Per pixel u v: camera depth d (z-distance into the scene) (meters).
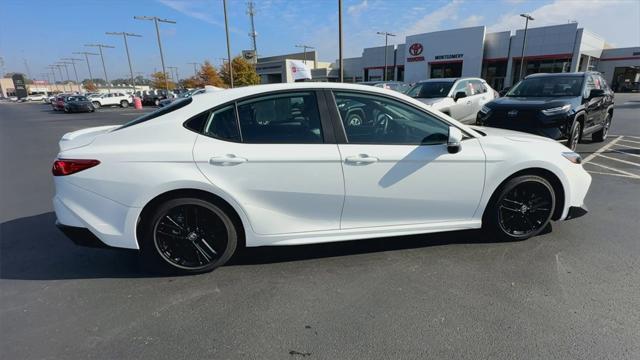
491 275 2.93
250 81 54.91
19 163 8.26
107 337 2.31
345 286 2.84
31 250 3.57
